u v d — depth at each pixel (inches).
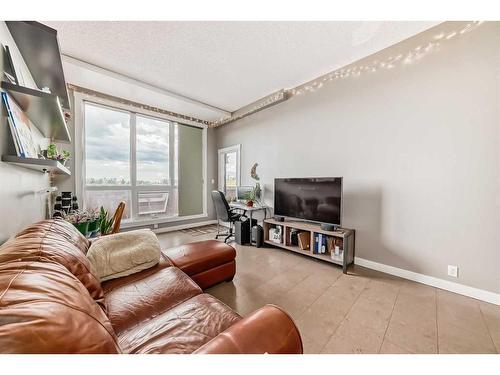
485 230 71.0
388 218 92.8
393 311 65.6
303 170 127.1
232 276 83.2
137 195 155.8
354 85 103.1
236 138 178.9
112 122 143.6
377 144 95.8
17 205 53.8
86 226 84.1
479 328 57.6
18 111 52.8
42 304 19.3
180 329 37.7
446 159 78.0
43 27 53.5
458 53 75.0
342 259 98.7
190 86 130.4
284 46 91.0
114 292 49.3
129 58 100.3
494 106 68.8
